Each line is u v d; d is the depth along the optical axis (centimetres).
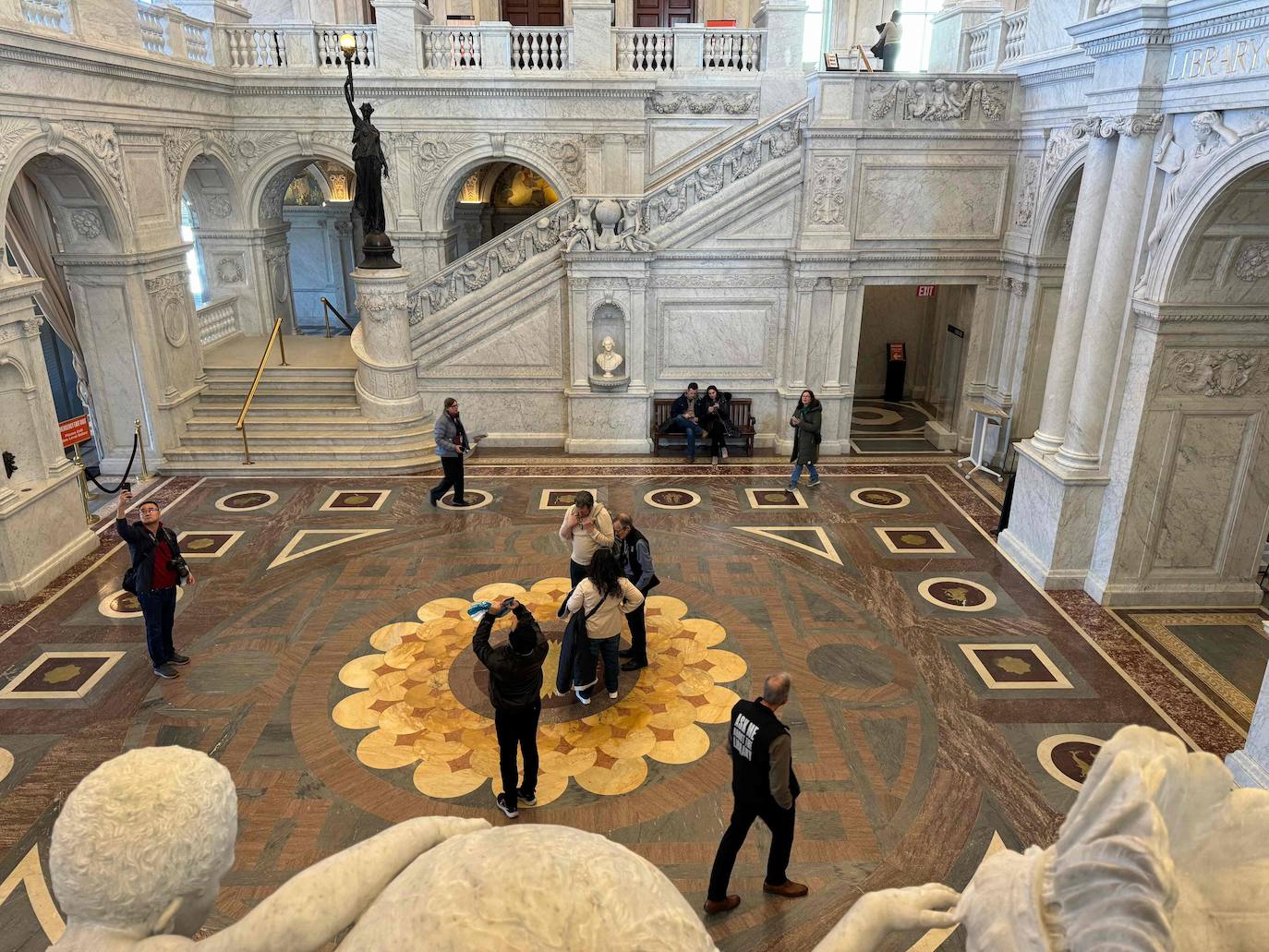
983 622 941
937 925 127
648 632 913
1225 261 857
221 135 1592
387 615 945
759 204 1394
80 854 119
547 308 1456
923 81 1330
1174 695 815
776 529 1180
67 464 1088
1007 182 1389
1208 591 984
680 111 1689
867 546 1133
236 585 1009
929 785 691
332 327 2494
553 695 803
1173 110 861
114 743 736
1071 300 1005
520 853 100
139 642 892
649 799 672
